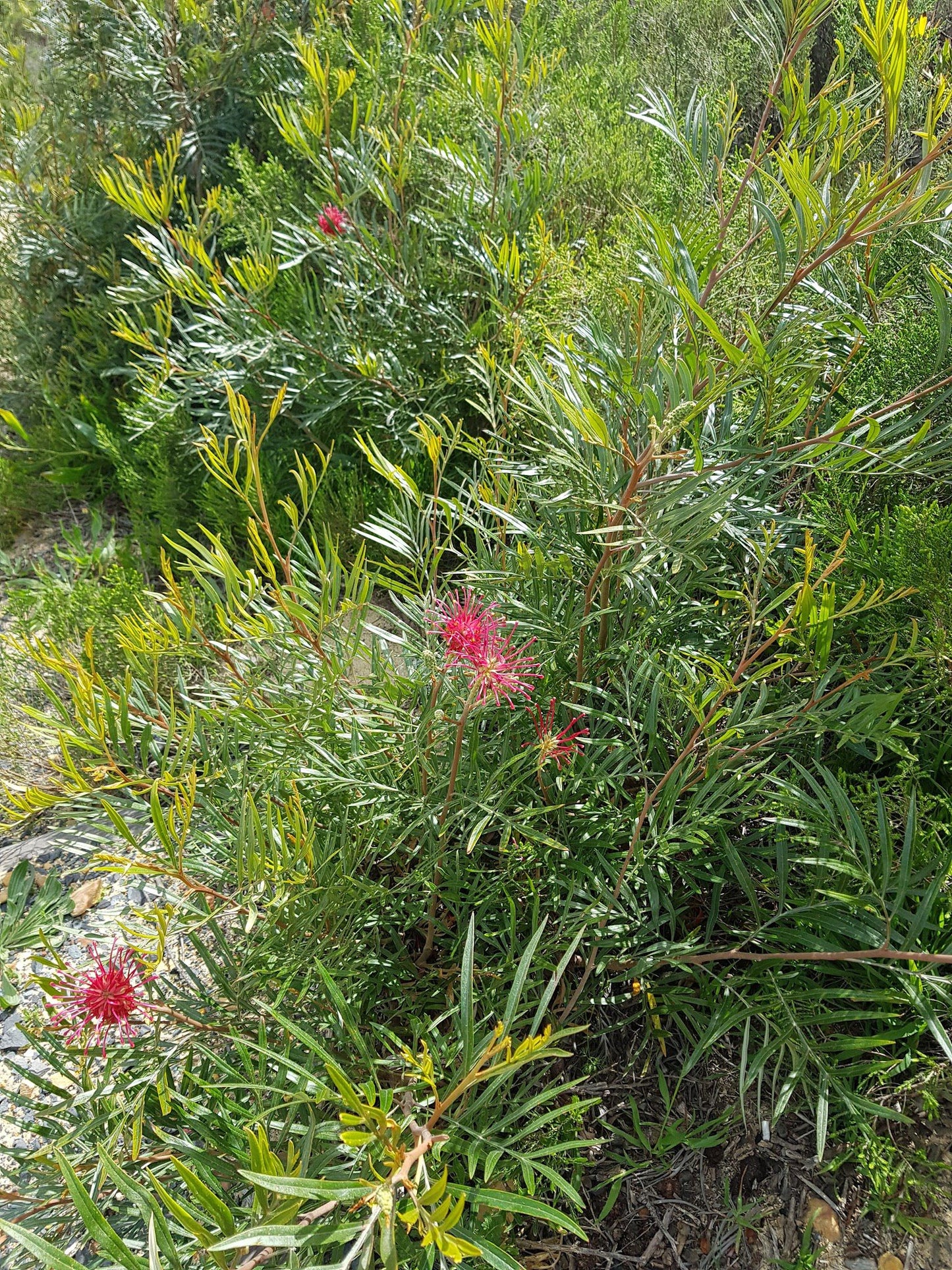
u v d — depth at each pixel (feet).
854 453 5.78
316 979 5.73
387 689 6.32
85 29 16.10
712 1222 5.90
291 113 10.62
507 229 10.55
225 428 12.06
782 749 6.76
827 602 4.73
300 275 12.40
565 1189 3.99
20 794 5.27
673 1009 6.21
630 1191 6.07
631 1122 6.34
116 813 4.55
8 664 10.22
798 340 6.21
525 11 11.85
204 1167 4.70
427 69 13.01
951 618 6.21
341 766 6.00
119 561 12.21
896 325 7.81
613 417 5.87
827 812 5.45
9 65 15.62
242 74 15.56
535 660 6.45
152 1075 5.12
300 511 11.27
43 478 14.32
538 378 5.55
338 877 5.55
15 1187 6.09
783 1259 5.68
